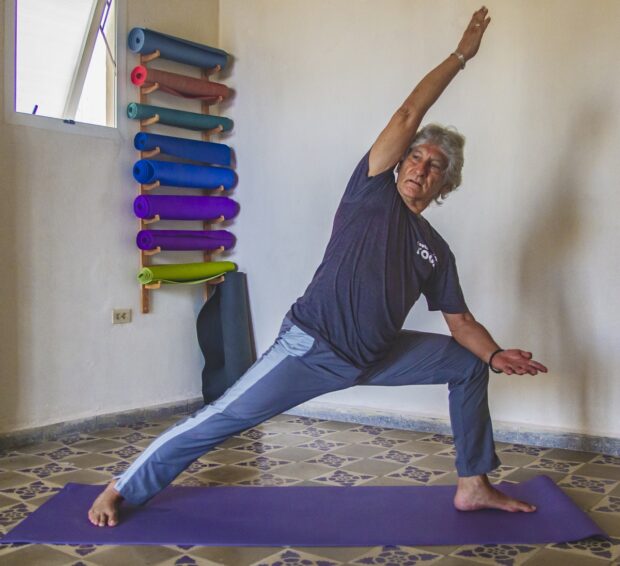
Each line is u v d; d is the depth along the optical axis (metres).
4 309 4.04
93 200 4.48
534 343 4.10
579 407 3.98
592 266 3.92
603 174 3.87
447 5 4.31
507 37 4.12
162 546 2.57
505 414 4.20
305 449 3.98
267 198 5.05
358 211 2.64
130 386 4.70
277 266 5.02
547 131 4.02
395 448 4.02
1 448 3.99
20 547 2.57
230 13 5.18
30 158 4.16
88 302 4.47
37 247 4.20
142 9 4.75
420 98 2.56
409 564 2.41
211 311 5.07
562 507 2.90
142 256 4.73
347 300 2.59
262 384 2.63
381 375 2.81
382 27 4.54
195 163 5.14
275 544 2.58
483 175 4.21
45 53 4.34
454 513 2.89
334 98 4.75
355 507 2.97
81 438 4.26
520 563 2.42
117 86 4.62
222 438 2.71
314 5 4.80
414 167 2.65
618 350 3.86
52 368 4.27
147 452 2.75
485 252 4.22
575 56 3.93
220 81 5.25
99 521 2.75
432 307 2.94
